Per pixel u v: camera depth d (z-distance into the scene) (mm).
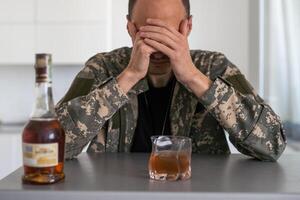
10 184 576
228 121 816
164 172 614
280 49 2438
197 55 1049
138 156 860
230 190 546
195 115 978
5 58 2469
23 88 2834
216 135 979
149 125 999
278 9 2449
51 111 595
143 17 848
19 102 2836
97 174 658
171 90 996
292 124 2311
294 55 2328
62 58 2445
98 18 2424
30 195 537
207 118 974
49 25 2441
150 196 531
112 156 860
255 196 529
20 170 665
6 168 2350
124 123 976
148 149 979
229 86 820
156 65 911
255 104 824
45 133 571
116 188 556
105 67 1021
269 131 826
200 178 629
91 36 2430
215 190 545
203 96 808
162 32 809
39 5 2441
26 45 2457
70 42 2438
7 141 2352
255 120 819
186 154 629
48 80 597
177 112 979
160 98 1012
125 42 2592
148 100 1010
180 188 557
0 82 2836
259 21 2586
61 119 801
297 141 2227
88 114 806
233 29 2613
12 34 2457
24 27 2453
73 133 802
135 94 976
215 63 1003
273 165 766
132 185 575
